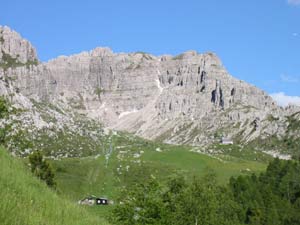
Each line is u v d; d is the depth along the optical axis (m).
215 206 91.00
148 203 72.00
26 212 22.09
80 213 26.67
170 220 73.94
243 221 156.38
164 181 91.75
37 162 75.75
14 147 57.47
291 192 197.88
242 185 189.75
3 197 22.16
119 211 70.19
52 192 28.25
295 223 162.12
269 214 162.25
